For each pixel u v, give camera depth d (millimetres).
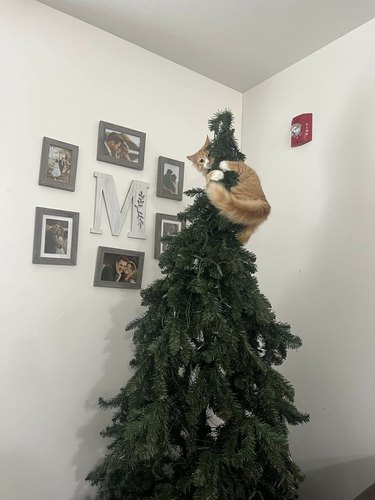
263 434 867
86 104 1340
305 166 1479
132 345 1388
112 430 1102
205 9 1291
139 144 1444
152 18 1339
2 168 1156
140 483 968
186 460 935
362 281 1243
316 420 1322
